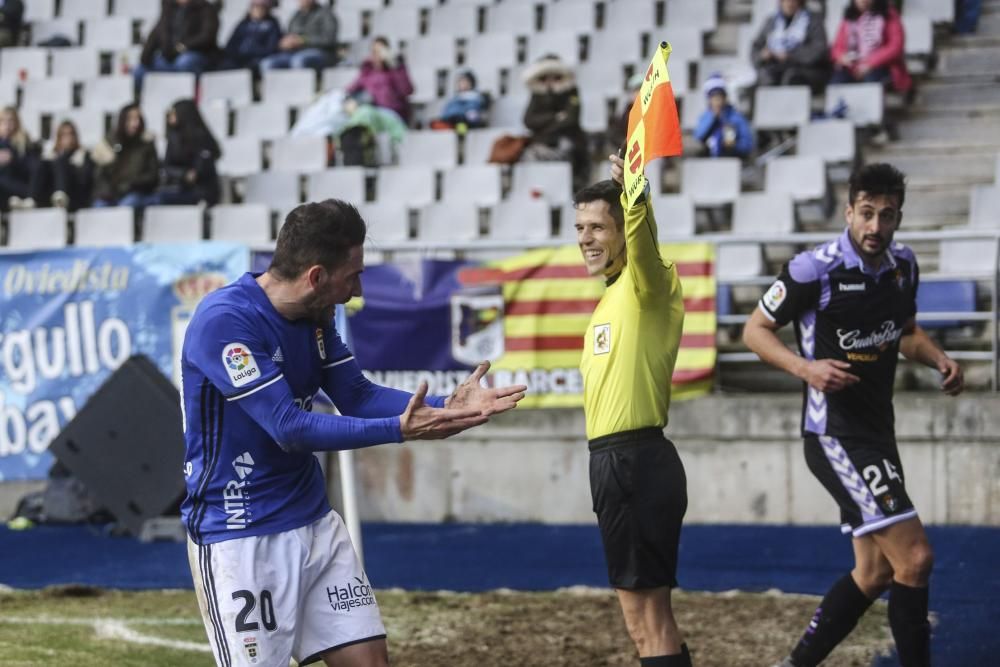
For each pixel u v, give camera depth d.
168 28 59.41
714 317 35.94
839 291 20.39
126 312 38.88
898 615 20.16
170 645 25.09
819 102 50.59
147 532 36.53
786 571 30.41
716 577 30.05
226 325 14.81
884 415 20.69
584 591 29.19
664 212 44.78
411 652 24.38
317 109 54.44
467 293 37.03
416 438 14.73
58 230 49.59
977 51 52.12
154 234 48.78
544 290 36.81
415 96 58.34
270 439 15.11
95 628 26.56
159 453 37.19
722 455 36.03
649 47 56.72
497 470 37.62
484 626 26.30
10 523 38.97
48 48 64.50
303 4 60.16
